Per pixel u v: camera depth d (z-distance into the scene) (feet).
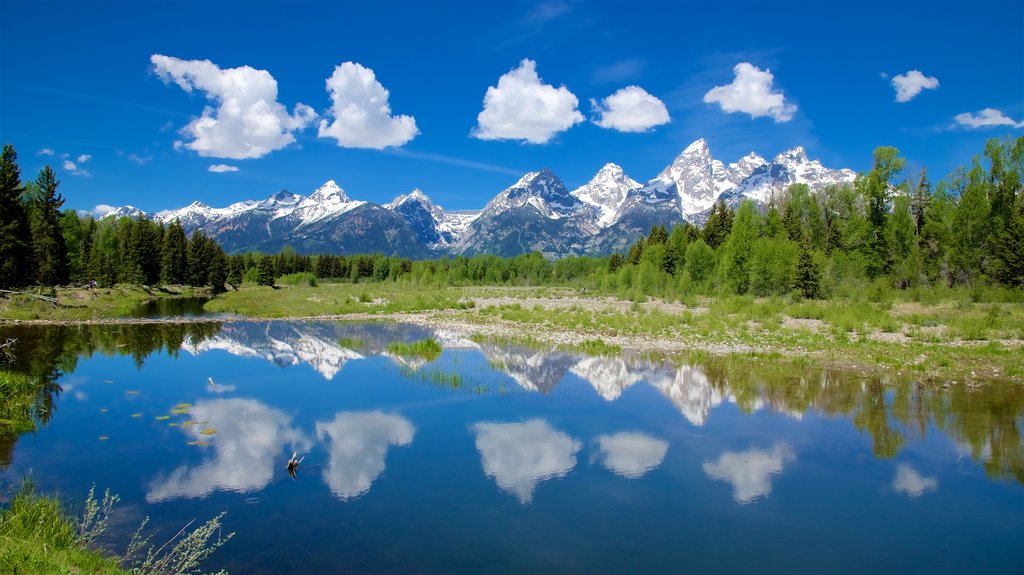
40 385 69.15
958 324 106.63
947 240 177.88
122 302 200.85
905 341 95.40
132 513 34.60
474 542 31.71
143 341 108.78
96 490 38.01
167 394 65.87
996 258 166.71
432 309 181.06
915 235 190.29
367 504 36.70
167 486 39.06
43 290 190.49
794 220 225.35
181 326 136.36
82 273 247.09
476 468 43.21
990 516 35.27
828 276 171.53
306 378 74.95
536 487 39.68
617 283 260.42
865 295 157.07
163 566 27.40
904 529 33.65
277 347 102.17
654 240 317.01
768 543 31.89
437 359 88.79
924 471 42.29
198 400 63.16
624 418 56.24
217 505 36.14
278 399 63.77
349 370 80.18
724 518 34.96
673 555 30.48
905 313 132.87
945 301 149.07
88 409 58.90
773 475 41.78
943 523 34.35
